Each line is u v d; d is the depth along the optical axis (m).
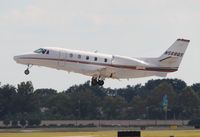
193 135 167.88
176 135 167.25
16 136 162.25
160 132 187.00
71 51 190.12
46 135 167.12
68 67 189.50
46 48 189.62
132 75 197.75
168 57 198.62
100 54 192.38
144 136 161.00
